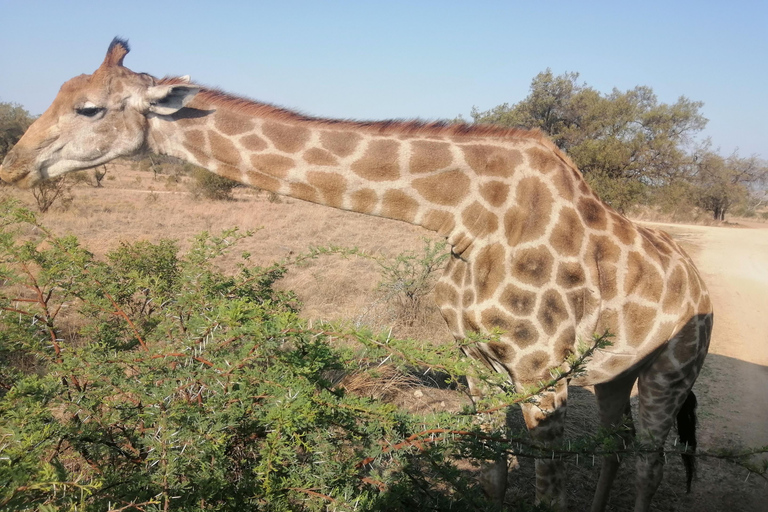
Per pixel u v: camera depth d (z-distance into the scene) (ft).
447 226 10.80
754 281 41.14
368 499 6.51
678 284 12.06
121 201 71.97
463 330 11.19
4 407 6.24
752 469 8.02
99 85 10.44
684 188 65.10
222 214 61.41
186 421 6.61
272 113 10.75
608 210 11.99
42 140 10.54
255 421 7.04
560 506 10.84
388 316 23.08
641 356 11.83
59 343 8.70
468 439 7.48
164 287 10.23
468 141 10.78
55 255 9.00
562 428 10.82
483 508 7.16
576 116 73.26
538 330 10.36
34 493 5.55
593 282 10.84
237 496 6.40
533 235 10.48
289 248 38.88
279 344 7.23
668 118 65.16
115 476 6.34
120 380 7.38
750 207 146.10
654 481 12.47
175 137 10.75
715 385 21.36
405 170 10.46
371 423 6.89
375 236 47.09
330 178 10.47
